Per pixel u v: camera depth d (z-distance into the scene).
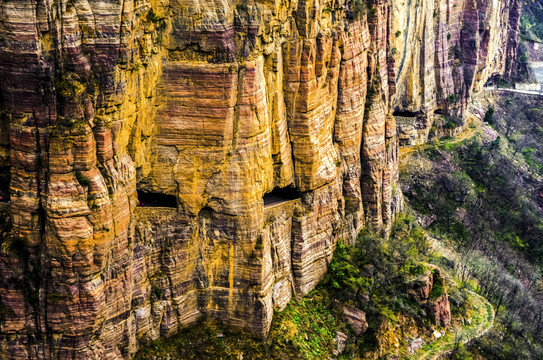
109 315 45.84
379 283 64.00
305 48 55.03
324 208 60.88
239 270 51.88
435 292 68.06
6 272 43.38
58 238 42.25
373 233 69.56
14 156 42.12
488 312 73.00
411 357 62.66
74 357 44.44
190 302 51.78
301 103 56.06
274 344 53.28
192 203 49.78
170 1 46.66
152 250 49.34
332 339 58.19
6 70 40.62
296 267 59.03
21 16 39.34
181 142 48.88
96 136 42.91
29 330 44.22
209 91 47.97
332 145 62.59
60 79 41.00
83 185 42.34
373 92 70.81
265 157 51.56
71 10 40.50
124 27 42.56
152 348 49.91
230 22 47.56
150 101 47.75
